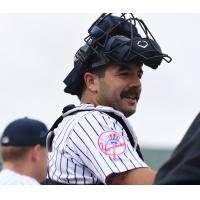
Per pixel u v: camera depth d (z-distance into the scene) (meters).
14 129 9.54
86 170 8.58
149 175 8.19
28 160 9.48
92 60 9.26
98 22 9.38
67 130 8.82
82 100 9.52
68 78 9.63
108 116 8.75
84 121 8.69
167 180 5.57
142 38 9.00
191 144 5.57
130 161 8.35
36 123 9.71
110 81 9.09
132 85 9.08
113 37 9.02
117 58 8.91
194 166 5.39
